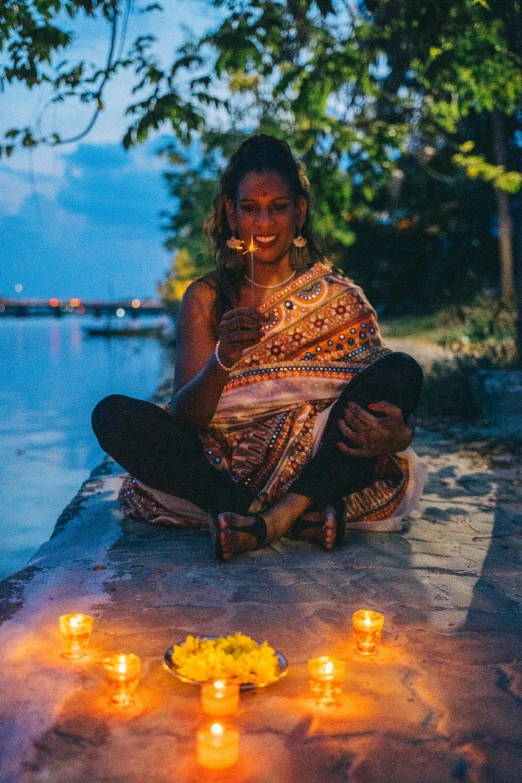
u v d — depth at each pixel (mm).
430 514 4160
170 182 19109
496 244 24719
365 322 3686
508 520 4070
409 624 2699
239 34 6727
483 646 2537
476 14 6547
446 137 15594
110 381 20766
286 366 3590
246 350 3613
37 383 20234
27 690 2205
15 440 10758
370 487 3721
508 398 7074
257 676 2211
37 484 7840
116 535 3682
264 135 3691
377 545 3588
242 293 3680
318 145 9180
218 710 2012
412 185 23250
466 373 8180
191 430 3465
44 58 5551
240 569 3207
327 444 3416
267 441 3539
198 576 3119
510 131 16969
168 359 27672
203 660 2201
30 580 3092
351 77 8023
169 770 1856
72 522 3936
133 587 2996
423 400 8180
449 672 2354
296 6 7141
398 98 10086
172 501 3697
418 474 3785
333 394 3576
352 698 2186
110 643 2510
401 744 1972
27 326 96125
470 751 1951
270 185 3465
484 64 7184
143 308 146875
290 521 3367
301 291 3650
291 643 2535
